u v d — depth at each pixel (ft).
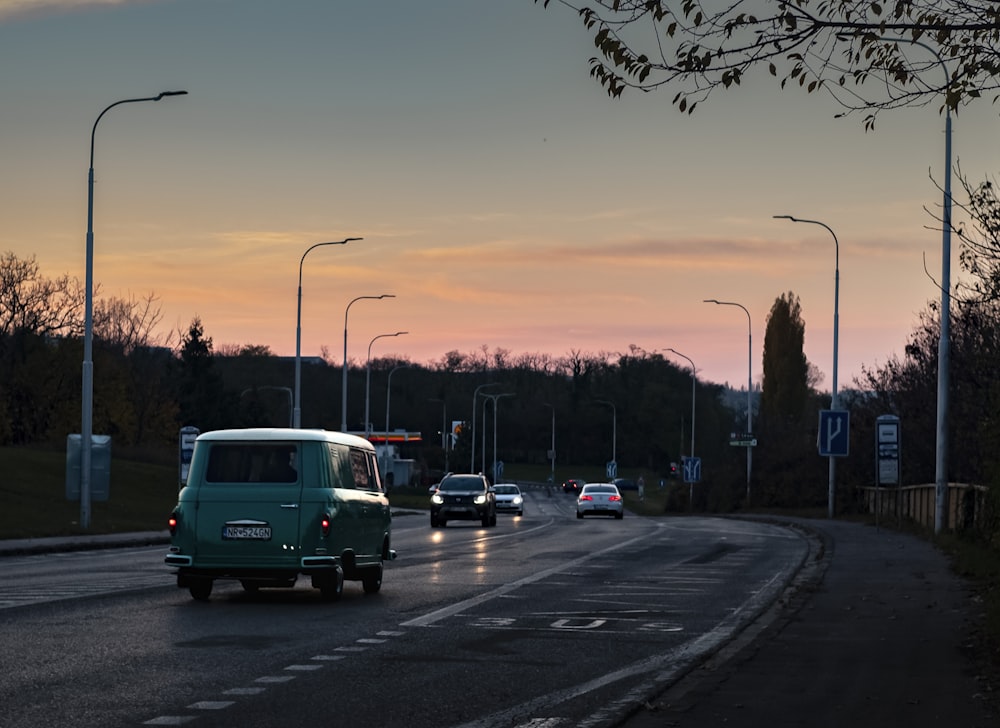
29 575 71.15
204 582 58.49
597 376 500.33
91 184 117.19
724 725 28.53
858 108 32.86
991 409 75.72
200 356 345.31
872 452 181.47
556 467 524.93
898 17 31.37
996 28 31.14
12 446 232.73
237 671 36.94
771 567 83.10
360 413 482.28
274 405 448.65
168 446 330.95
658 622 51.29
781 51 31.22
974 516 95.96
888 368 163.22
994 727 28.25
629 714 29.89
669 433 469.16
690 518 199.93
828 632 45.93
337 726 29.19
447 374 510.17
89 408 117.29
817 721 28.99
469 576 74.28
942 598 58.29
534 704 32.35
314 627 48.14
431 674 37.14
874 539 109.19
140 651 40.60
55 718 29.43
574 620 51.65
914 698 31.99
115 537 109.50
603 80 31.81
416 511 210.79
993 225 60.23
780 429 250.78
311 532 57.16
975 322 72.49
